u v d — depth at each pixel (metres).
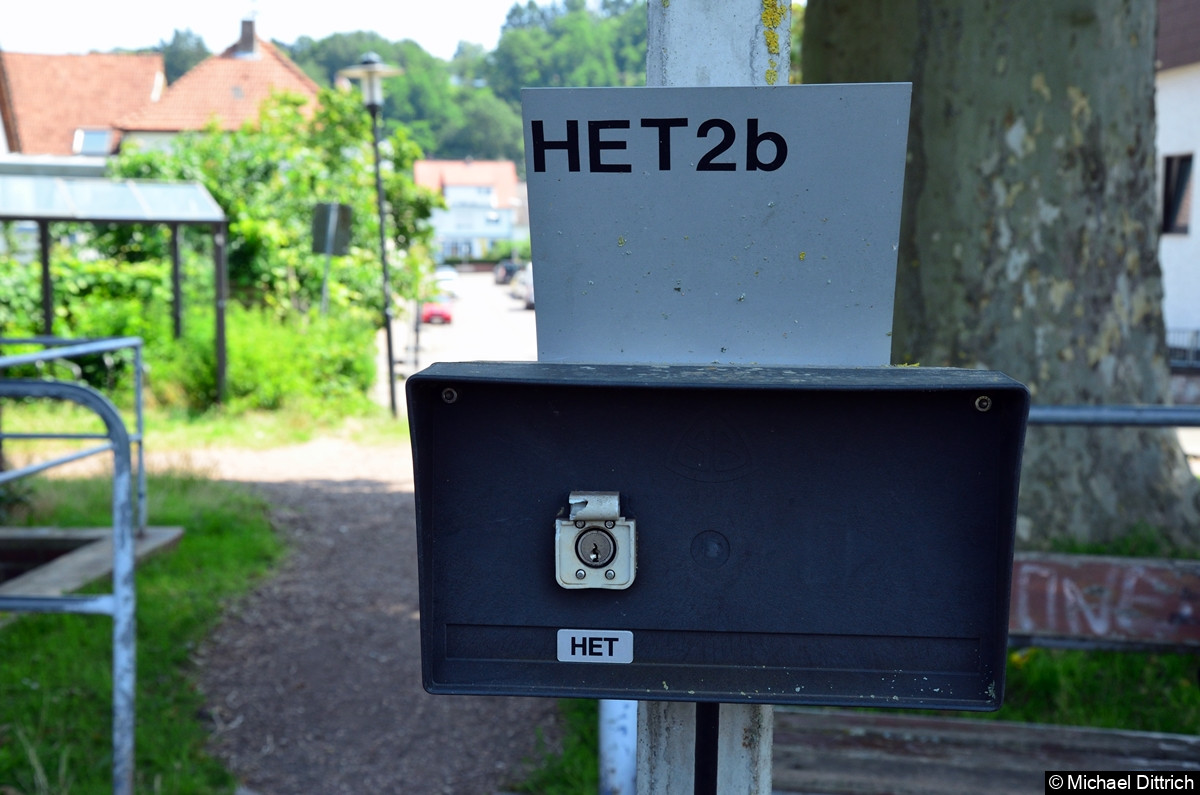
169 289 13.90
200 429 11.42
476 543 1.39
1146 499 4.86
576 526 1.35
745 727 1.52
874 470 1.35
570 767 3.74
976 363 5.09
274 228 15.69
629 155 1.40
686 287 1.43
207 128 18.61
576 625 1.39
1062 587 3.47
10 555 6.25
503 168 101.69
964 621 1.35
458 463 1.39
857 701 1.33
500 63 116.81
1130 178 5.14
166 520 6.89
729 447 1.37
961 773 2.77
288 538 6.94
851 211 1.39
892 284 1.40
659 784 1.54
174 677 4.45
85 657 4.46
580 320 1.45
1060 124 4.98
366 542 6.94
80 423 11.05
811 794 2.67
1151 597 3.43
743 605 1.37
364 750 4.00
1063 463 4.83
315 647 4.93
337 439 11.54
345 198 18.36
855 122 1.37
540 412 1.38
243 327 13.25
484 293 54.66
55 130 51.69
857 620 1.36
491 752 3.98
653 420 1.37
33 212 10.96
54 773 3.56
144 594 5.38
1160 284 5.32
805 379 1.28
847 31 5.36
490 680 1.39
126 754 3.21
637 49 96.75
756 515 1.37
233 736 4.07
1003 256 5.04
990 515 1.34
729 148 1.39
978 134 5.02
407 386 1.32
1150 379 5.24
